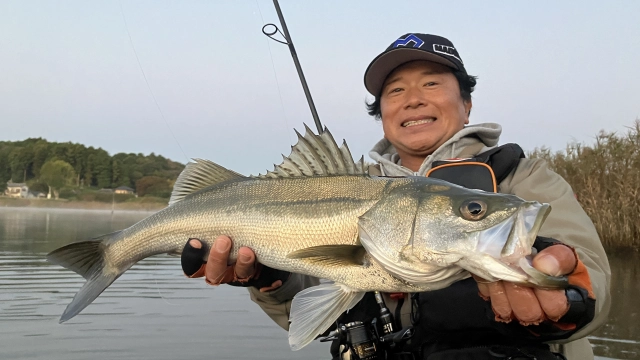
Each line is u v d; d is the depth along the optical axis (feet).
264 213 2.14
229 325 4.25
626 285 5.82
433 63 2.66
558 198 2.06
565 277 1.36
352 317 2.22
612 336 3.92
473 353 1.83
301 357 3.57
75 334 3.92
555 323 1.46
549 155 9.35
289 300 2.53
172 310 4.70
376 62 2.70
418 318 1.96
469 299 1.82
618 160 8.49
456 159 2.27
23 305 4.76
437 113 2.68
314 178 2.16
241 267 2.15
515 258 1.49
